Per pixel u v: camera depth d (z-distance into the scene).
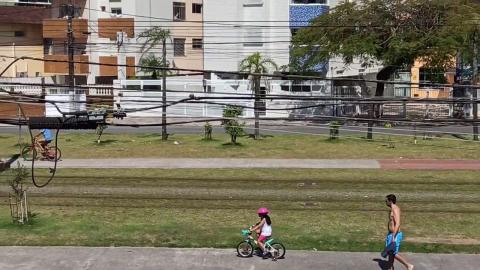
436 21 36.81
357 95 42.56
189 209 18.20
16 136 35.91
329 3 50.28
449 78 46.62
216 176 23.53
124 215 17.45
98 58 52.56
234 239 14.77
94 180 22.73
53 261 12.97
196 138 35.34
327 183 22.11
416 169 24.98
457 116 38.81
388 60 37.31
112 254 13.44
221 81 44.00
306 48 40.25
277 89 43.53
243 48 52.44
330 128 33.50
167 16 54.00
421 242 14.55
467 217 17.22
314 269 12.38
